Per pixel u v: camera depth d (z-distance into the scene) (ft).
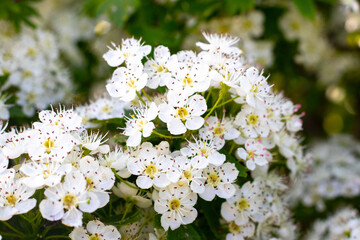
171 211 0.68
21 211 0.64
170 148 0.72
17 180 0.66
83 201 0.64
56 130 0.67
